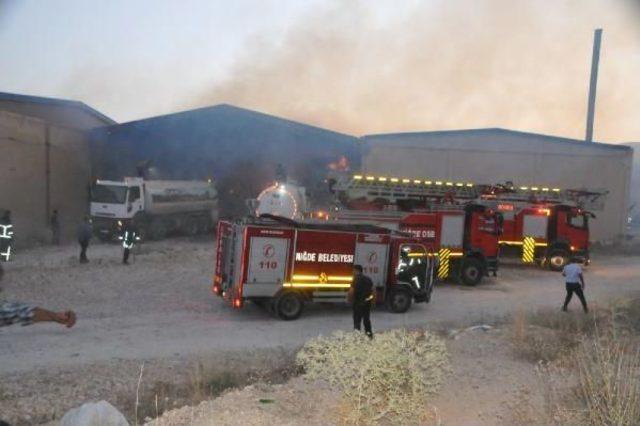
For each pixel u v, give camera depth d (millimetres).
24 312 3680
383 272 14320
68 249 24000
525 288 19484
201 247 25688
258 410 5855
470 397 6629
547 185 34156
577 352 7980
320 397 6379
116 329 11484
